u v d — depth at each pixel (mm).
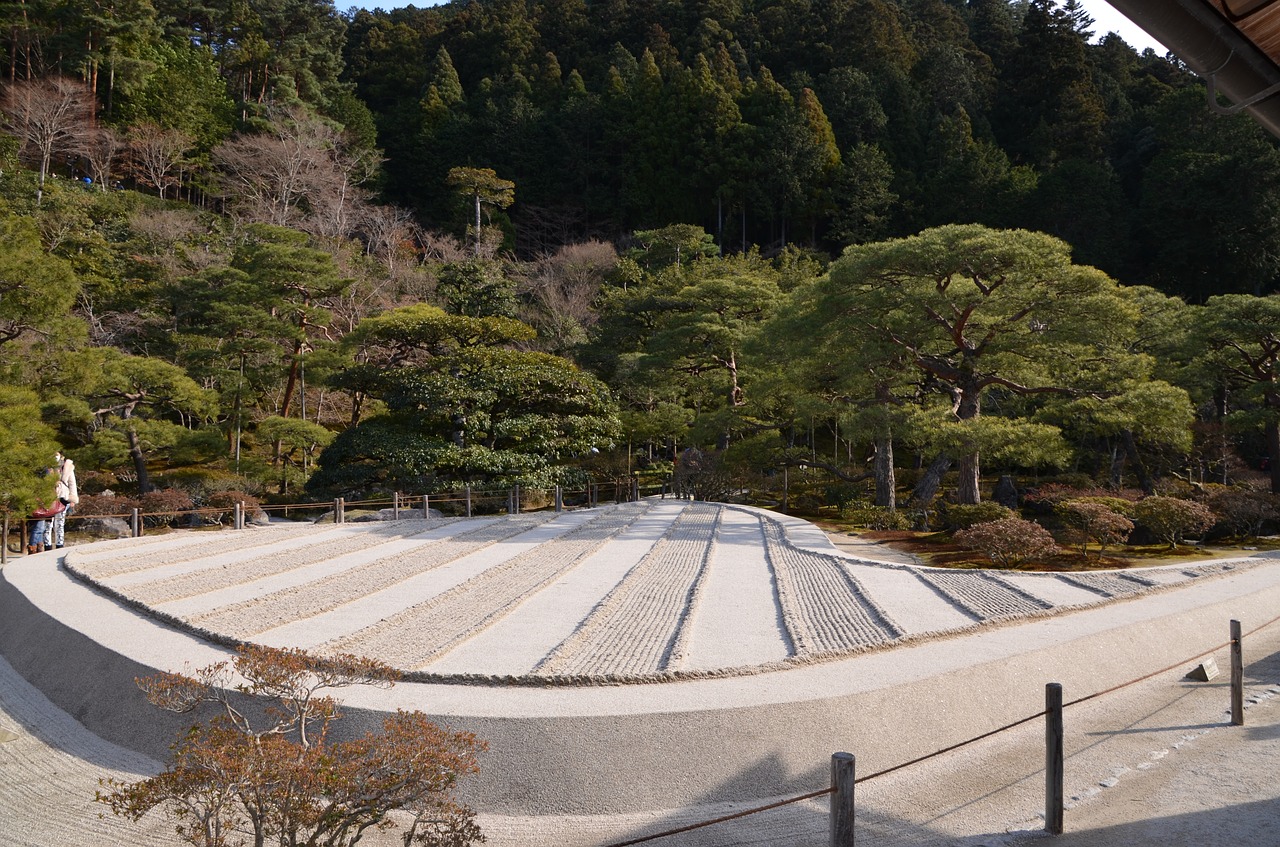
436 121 62656
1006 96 63469
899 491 29156
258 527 19078
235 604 10086
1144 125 56188
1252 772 6230
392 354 28359
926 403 26734
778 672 7305
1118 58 67125
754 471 28844
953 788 5996
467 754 4969
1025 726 7324
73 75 45000
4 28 43281
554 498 26031
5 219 17656
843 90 61625
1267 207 40594
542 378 24969
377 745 4590
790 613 10008
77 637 8656
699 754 5945
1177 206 43375
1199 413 32250
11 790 6086
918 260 20109
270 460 30016
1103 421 20031
